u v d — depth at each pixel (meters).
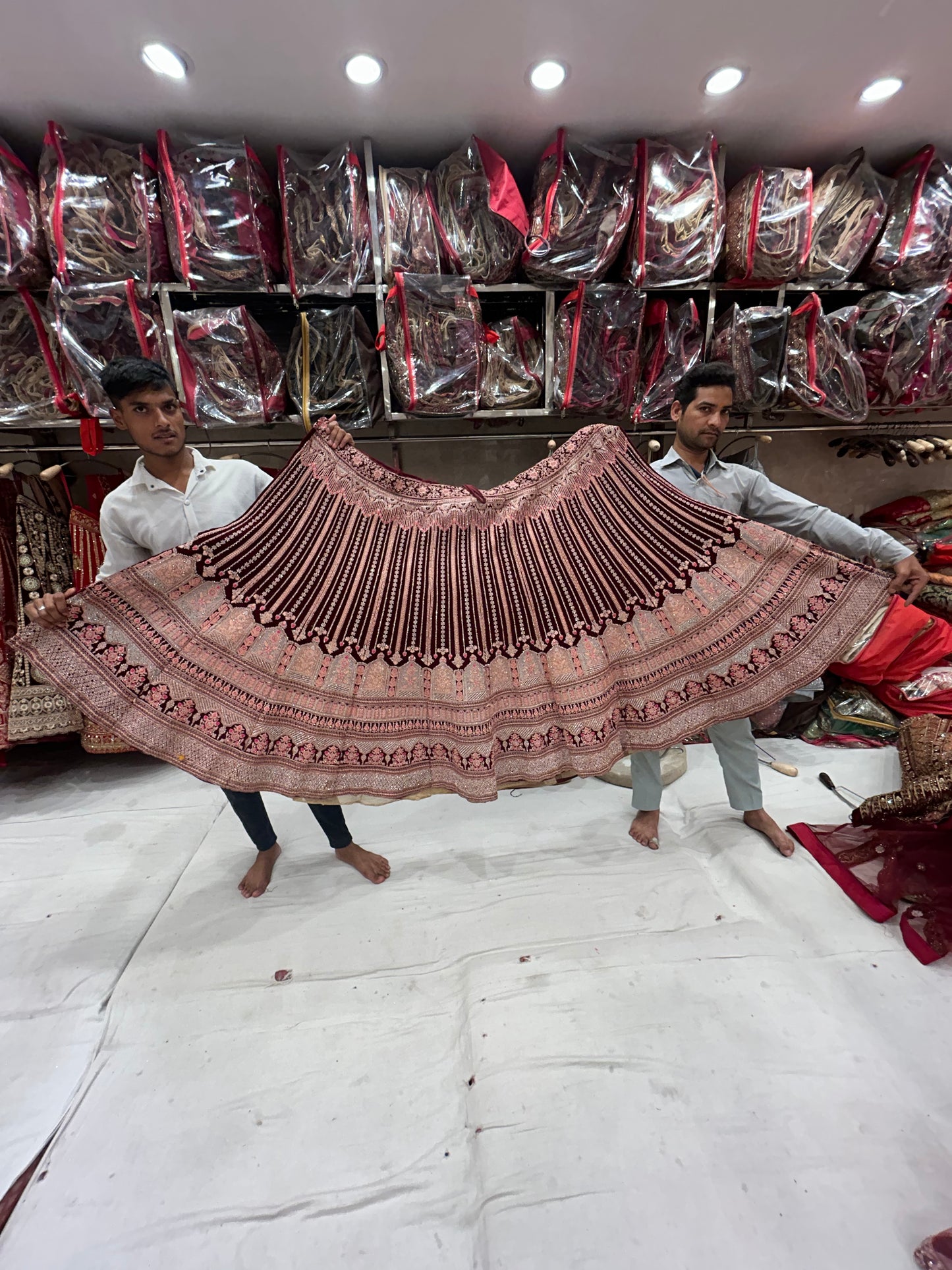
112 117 1.63
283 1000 1.18
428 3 1.31
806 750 2.13
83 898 1.49
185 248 1.68
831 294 2.12
